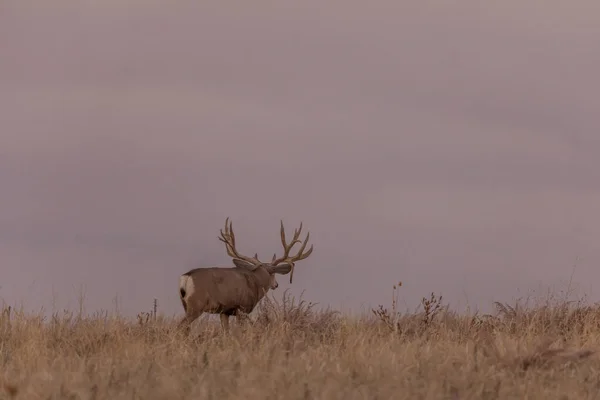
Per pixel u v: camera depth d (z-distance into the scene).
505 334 45.31
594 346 43.03
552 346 39.19
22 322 48.09
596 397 28.84
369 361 34.00
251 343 39.31
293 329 50.28
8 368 34.91
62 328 48.12
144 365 33.34
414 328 50.09
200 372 32.06
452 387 29.22
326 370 31.28
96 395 27.55
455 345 40.75
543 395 28.42
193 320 61.50
